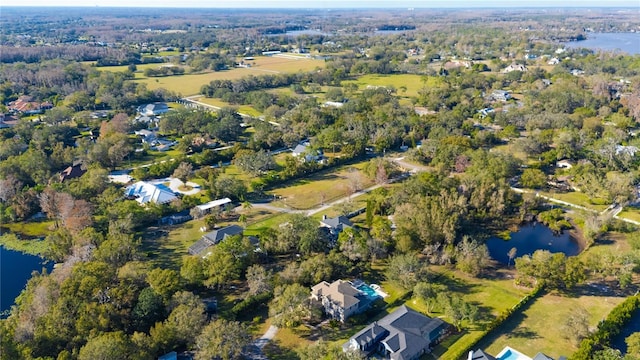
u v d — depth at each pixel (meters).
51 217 145.12
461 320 94.69
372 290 108.56
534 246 130.50
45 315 88.56
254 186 164.50
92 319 87.19
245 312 100.69
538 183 161.75
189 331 86.75
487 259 118.06
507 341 91.06
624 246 126.06
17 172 166.38
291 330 95.62
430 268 117.38
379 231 126.75
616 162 175.00
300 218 126.50
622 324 93.00
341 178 178.25
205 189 163.38
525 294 106.69
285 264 119.69
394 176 177.75
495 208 142.25
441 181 152.25
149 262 117.44
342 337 93.00
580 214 143.75
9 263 123.31
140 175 174.00
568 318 94.44
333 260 111.56
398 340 87.44
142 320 91.69
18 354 79.62
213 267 106.06
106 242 114.31
